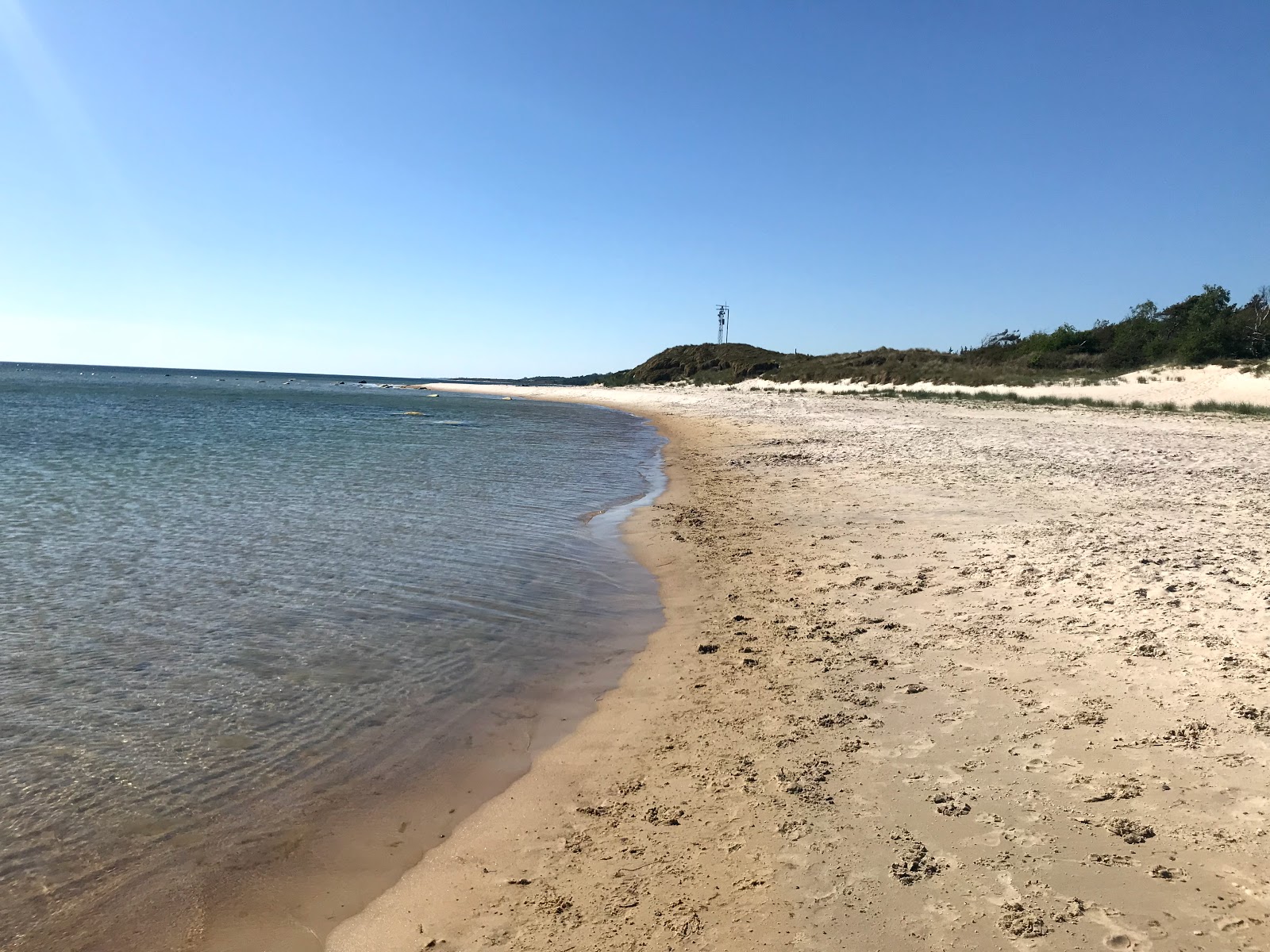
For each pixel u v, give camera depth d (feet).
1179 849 12.14
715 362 323.16
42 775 16.63
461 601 29.35
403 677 22.21
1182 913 10.74
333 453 82.28
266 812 15.43
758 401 180.75
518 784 16.44
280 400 231.09
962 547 32.91
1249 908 10.72
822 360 236.43
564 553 36.94
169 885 13.16
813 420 114.62
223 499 51.60
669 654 23.54
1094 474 50.29
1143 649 20.16
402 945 11.57
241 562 34.78
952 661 20.90
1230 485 44.34
